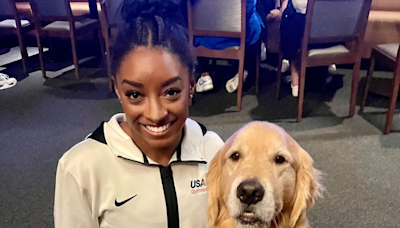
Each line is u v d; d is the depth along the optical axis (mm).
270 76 4215
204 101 3615
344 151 2699
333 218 2061
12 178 2465
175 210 1157
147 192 1131
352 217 2066
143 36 930
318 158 2615
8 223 2066
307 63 2982
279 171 1120
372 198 2213
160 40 936
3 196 2293
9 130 3100
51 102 3635
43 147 2834
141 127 998
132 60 921
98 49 4980
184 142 1180
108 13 3379
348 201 2189
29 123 3215
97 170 1099
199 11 3129
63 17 3883
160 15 981
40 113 3404
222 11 3049
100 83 4105
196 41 3324
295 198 1188
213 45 3258
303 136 2920
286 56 3557
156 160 1138
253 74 4105
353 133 2947
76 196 1093
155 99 946
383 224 2010
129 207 1132
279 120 3205
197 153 1201
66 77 4289
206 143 1299
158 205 1138
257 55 3658
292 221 1188
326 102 3535
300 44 3371
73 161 1085
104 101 3652
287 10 3404
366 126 3055
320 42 2945
